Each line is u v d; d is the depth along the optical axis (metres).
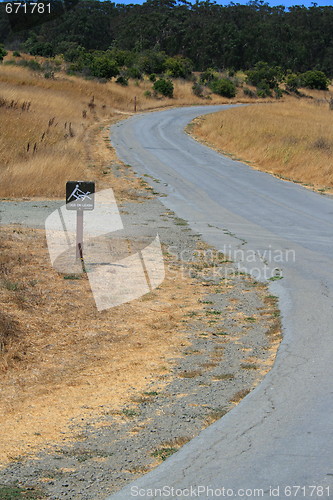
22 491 5.85
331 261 16.44
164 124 56.59
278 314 12.02
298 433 6.94
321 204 25.42
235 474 6.03
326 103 105.50
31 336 10.54
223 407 7.89
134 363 9.62
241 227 20.72
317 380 8.65
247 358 9.80
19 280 13.16
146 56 111.69
